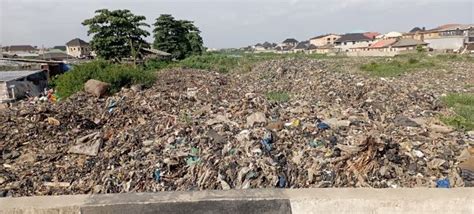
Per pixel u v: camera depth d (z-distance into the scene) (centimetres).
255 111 1186
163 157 816
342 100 1592
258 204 256
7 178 773
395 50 5891
